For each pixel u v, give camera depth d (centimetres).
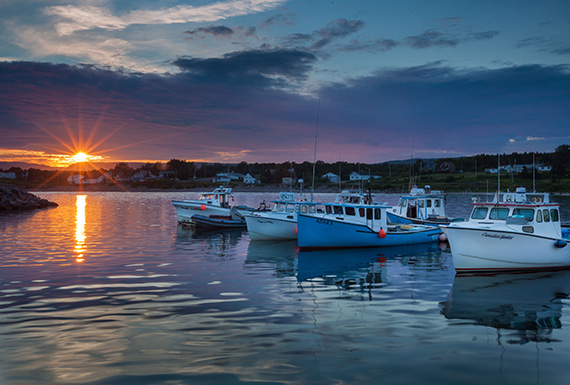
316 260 2267
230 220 4022
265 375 848
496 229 1861
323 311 1285
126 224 4319
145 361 911
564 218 4397
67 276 1791
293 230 3194
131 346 994
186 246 2784
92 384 809
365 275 1859
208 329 1112
